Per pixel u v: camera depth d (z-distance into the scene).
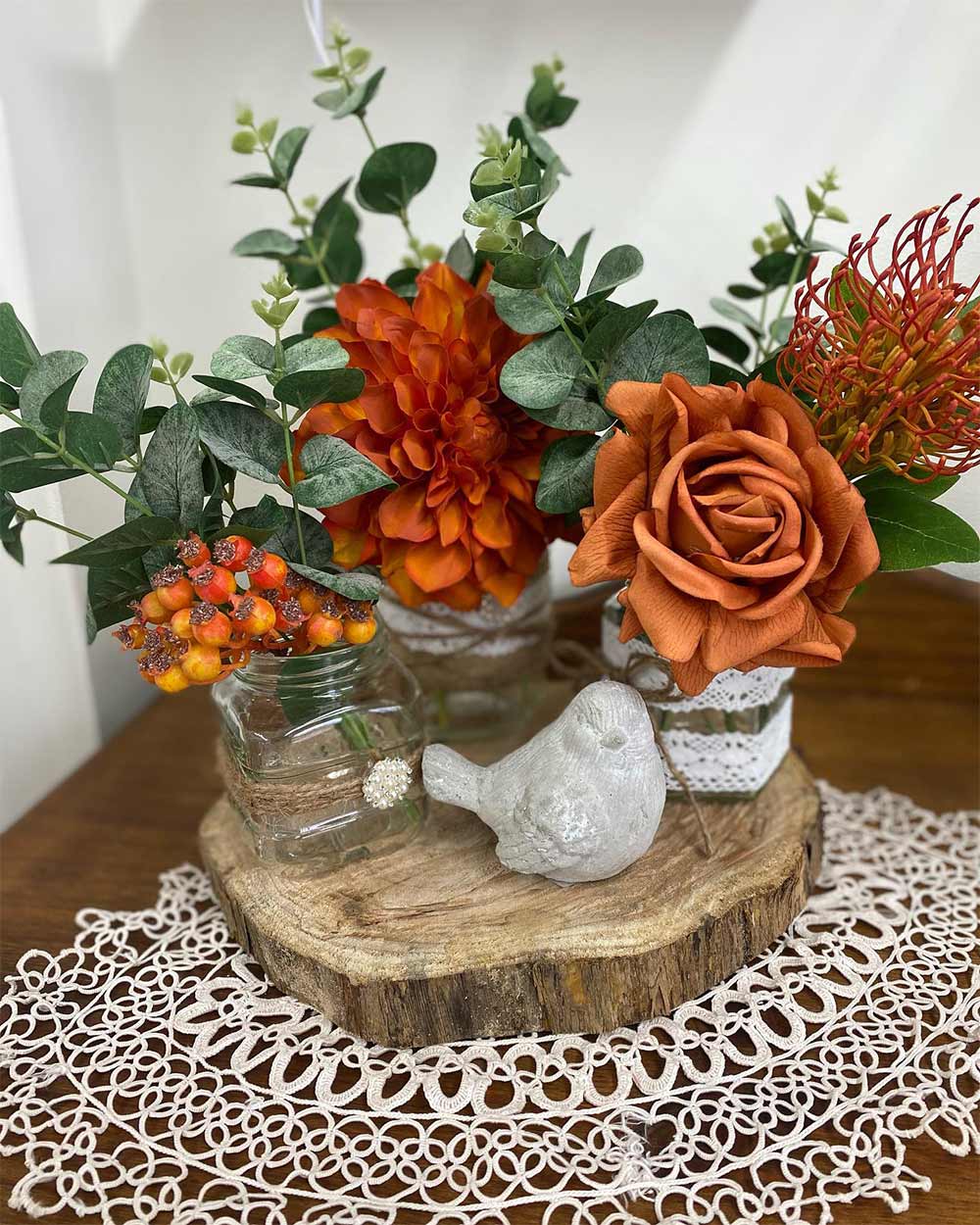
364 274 0.97
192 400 0.60
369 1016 0.57
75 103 0.85
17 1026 0.61
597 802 0.57
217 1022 0.59
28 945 0.67
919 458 0.53
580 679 0.71
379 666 0.63
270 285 0.53
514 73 0.89
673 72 0.88
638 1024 0.58
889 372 0.50
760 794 0.69
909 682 0.95
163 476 0.54
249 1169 0.51
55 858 0.75
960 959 0.62
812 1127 0.52
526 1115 0.53
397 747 0.62
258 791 0.61
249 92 0.90
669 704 0.64
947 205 0.51
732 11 0.85
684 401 0.49
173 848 0.76
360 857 0.65
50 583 0.84
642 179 0.91
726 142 0.89
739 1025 0.57
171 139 0.92
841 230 0.79
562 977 0.56
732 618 0.49
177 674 0.52
